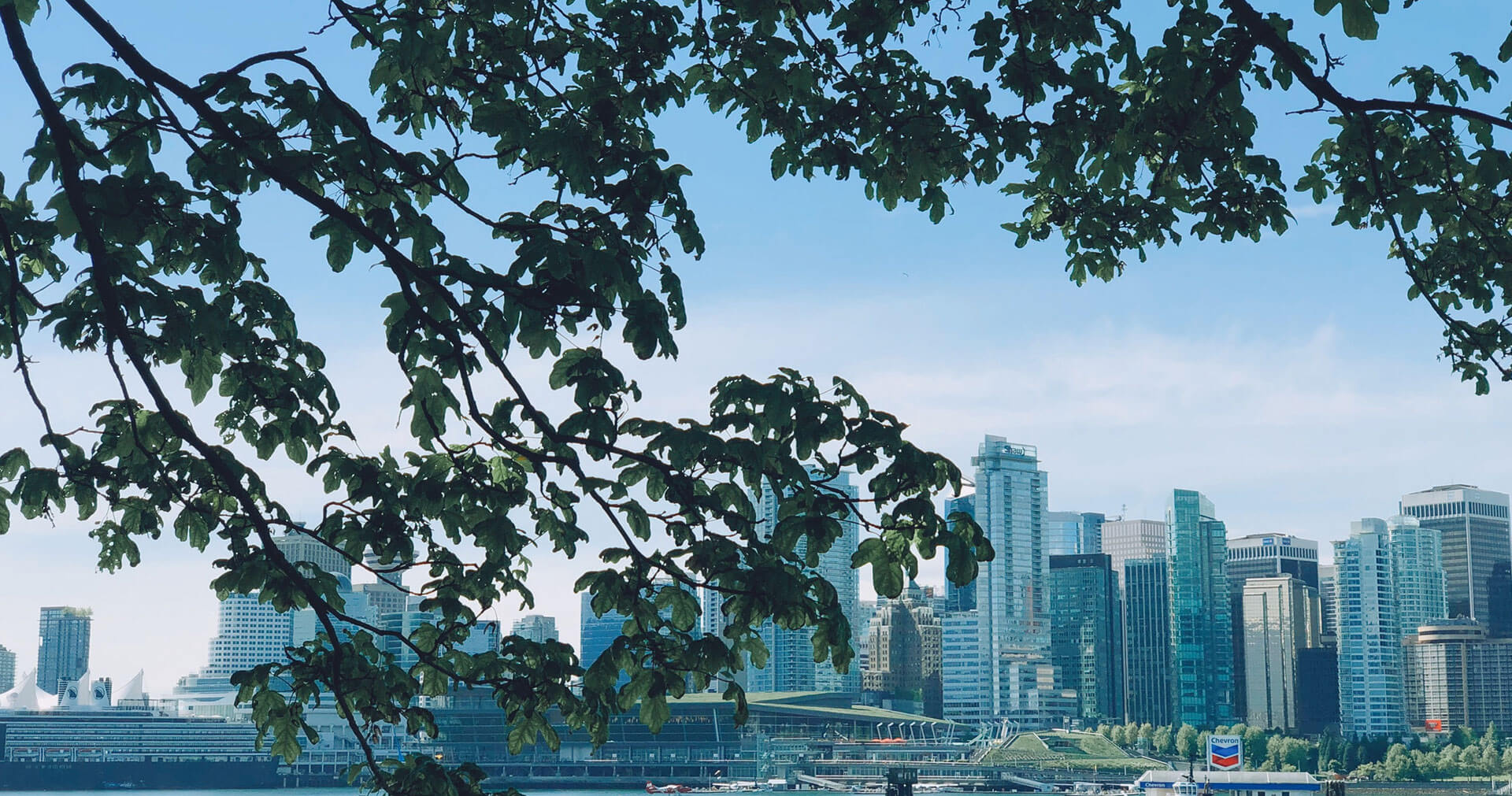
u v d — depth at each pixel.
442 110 13.92
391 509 13.30
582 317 11.69
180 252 12.22
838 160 16.48
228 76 11.29
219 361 13.37
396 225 11.73
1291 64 13.95
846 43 15.98
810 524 11.40
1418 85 16.22
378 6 11.95
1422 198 16.64
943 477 11.61
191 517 13.62
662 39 14.34
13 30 10.59
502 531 12.56
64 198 10.99
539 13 13.55
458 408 12.59
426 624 13.13
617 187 12.18
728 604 11.80
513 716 12.61
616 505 12.00
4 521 12.95
